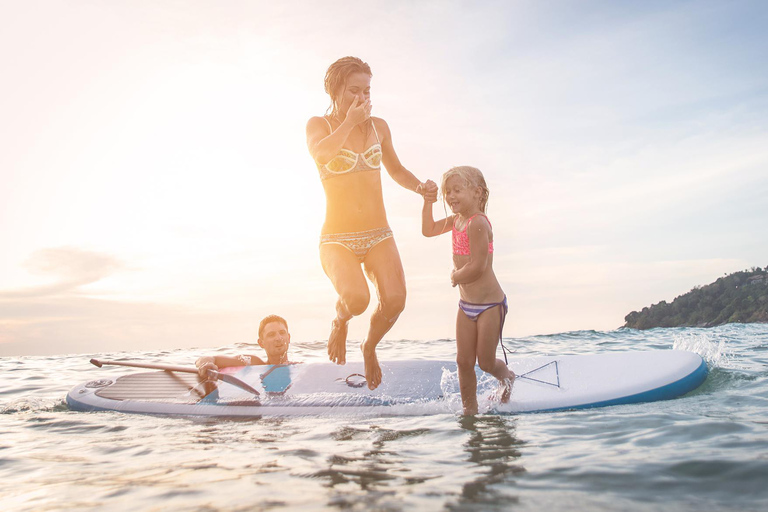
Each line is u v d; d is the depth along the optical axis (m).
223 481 2.51
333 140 3.30
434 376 5.03
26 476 2.78
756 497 2.04
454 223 4.16
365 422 3.85
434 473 2.50
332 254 3.58
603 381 4.52
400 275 3.59
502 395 4.26
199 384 5.17
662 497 2.09
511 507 2.04
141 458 3.05
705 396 4.21
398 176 4.14
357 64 3.61
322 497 2.22
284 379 5.13
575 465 2.53
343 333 3.86
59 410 4.87
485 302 3.98
